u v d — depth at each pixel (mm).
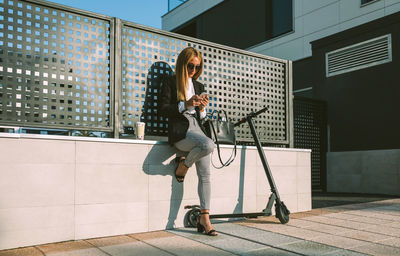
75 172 2311
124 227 2494
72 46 2727
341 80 7016
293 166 3699
